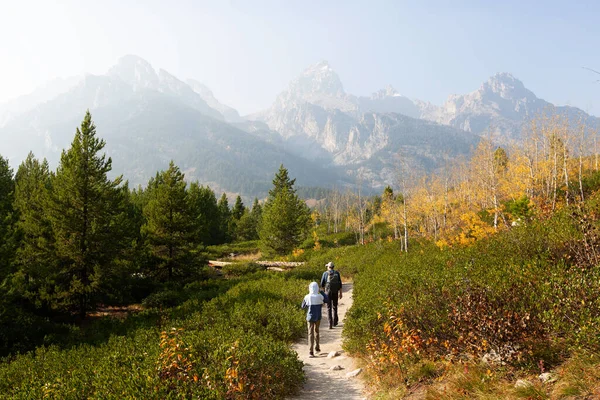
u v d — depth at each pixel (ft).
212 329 30.94
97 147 62.90
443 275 30.40
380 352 23.07
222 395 17.83
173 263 81.46
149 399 17.02
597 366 14.12
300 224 140.77
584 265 20.54
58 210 59.31
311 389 23.15
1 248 47.91
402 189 89.25
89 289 57.82
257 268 100.12
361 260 89.25
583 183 77.05
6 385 26.04
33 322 47.11
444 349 21.06
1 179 86.63
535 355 16.81
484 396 15.24
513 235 38.32
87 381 21.40
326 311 51.08
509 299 19.38
